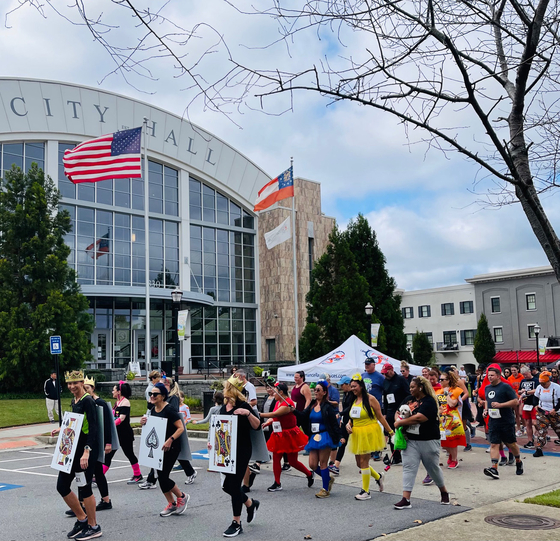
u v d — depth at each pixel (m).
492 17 5.48
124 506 8.80
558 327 58.06
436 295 67.75
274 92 4.75
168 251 42.88
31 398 27.91
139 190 41.81
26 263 29.41
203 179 45.19
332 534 7.04
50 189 31.34
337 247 36.81
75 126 38.69
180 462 10.49
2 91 36.28
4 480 11.52
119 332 39.31
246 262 47.78
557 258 5.44
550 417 13.45
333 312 34.91
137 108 41.66
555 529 6.91
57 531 7.46
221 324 45.34
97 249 39.16
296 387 11.75
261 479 11.02
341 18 4.75
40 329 28.31
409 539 6.66
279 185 29.92
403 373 13.10
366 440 8.95
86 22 3.62
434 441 8.27
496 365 10.60
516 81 5.43
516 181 5.28
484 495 9.01
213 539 6.95
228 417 7.25
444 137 5.27
